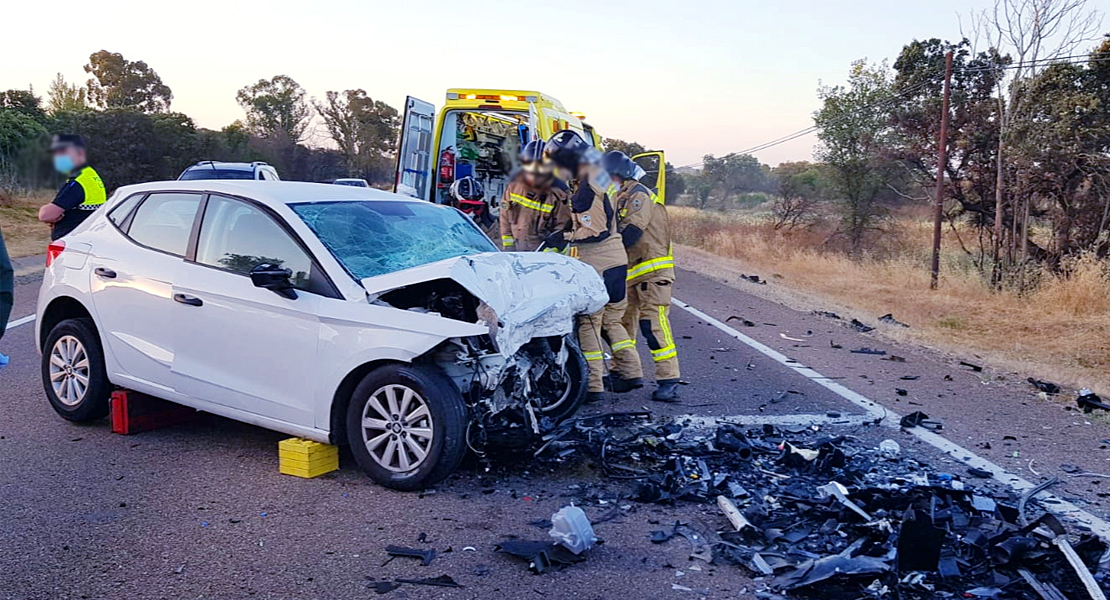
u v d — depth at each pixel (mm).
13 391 7168
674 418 6684
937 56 22922
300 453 5223
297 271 5359
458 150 11984
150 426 6160
